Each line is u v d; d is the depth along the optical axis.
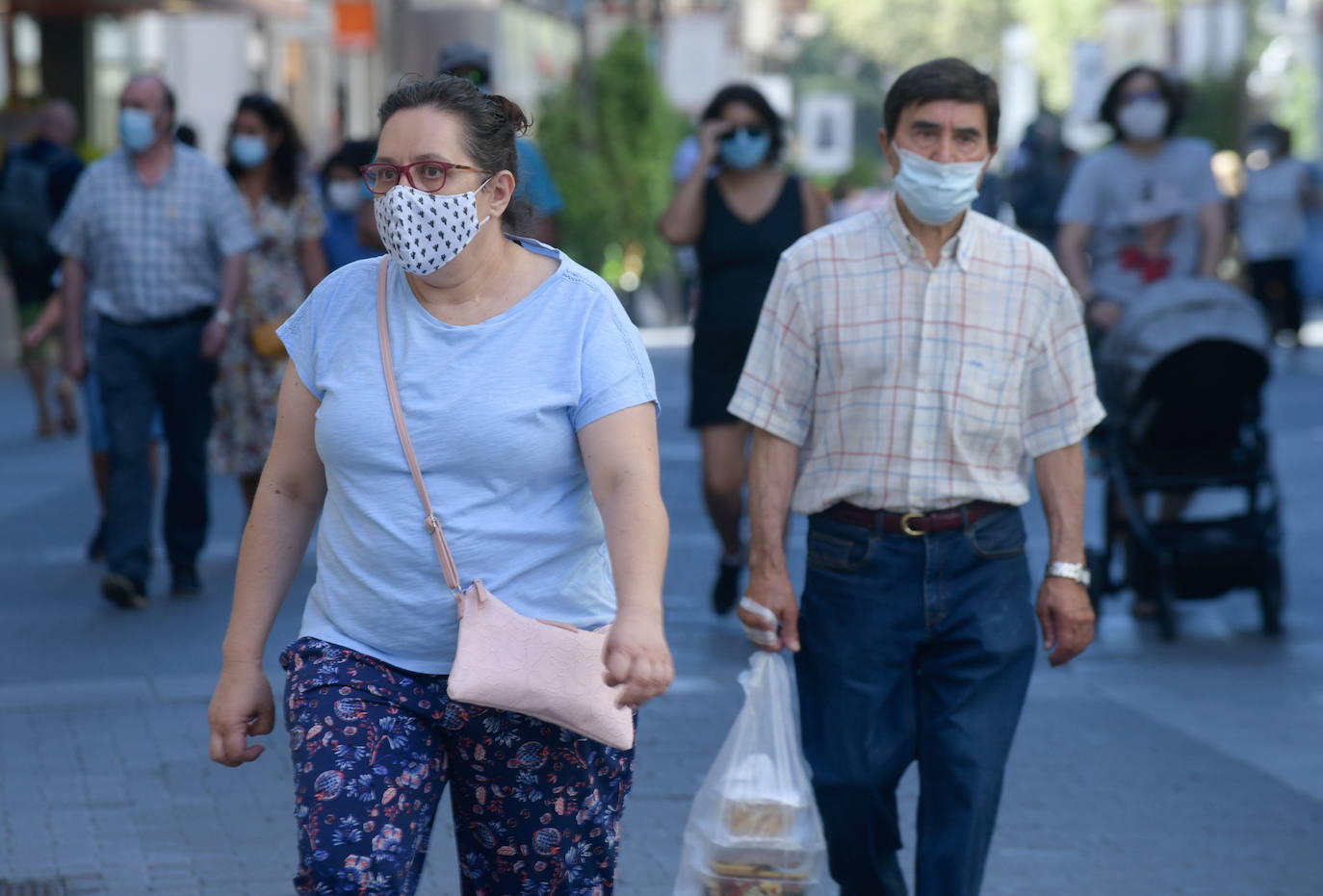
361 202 26.12
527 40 109.12
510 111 9.66
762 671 12.13
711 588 26.11
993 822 12.05
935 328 11.99
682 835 15.76
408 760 9.37
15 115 57.06
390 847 9.16
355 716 9.33
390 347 9.51
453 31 100.19
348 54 98.25
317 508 9.98
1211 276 23.66
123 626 23.42
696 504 33.44
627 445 9.39
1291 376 55.59
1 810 16.20
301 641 9.66
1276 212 59.62
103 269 24.09
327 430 9.48
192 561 25.34
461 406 9.34
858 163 117.88
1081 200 24.00
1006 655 11.98
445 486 9.38
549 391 9.40
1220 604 25.77
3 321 61.53
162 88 23.69
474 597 9.34
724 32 92.06
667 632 23.38
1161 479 23.50
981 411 12.00
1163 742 18.81
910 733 12.16
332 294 9.80
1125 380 22.98
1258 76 141.88
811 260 12.21
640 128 82.62
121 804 16.44
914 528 11.99
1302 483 35.56
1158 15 106.88
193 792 16.78
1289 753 18.48
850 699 12.03
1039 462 12.33
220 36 74.25
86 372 24.81
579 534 9.57
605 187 81.00
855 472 12.05
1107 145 24.33
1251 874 14.96
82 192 24.11
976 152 11.83
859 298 12.08
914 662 12.23
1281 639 23.62
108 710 19.41
